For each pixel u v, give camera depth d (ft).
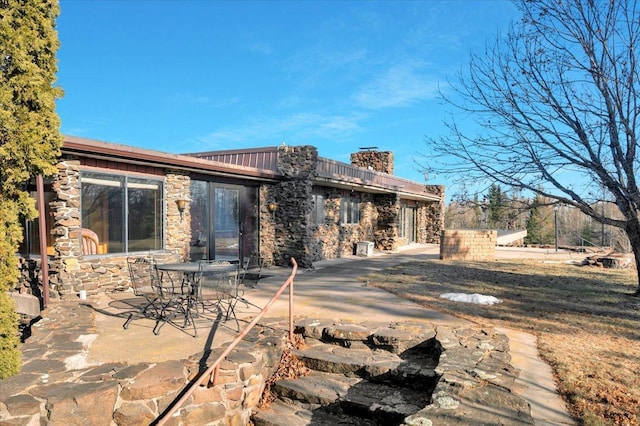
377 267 40.42
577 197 26.09
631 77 23.39
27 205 15.51
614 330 18.51
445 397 11.25
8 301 14.42
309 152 39.17
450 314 21.02
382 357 16.29
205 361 13.75
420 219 78.84
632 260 42.65
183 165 28.96
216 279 19.95
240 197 38.55
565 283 31.07
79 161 24.27
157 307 20.34
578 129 24.95
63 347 14.92
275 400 15.14
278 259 40.40
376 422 13.30
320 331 18.25
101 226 25.72
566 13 24.48
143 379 12.21
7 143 15.11
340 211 52.34
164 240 29.68
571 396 11.95
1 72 15.30
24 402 10.67
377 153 69.77
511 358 14.85
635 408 11.19
